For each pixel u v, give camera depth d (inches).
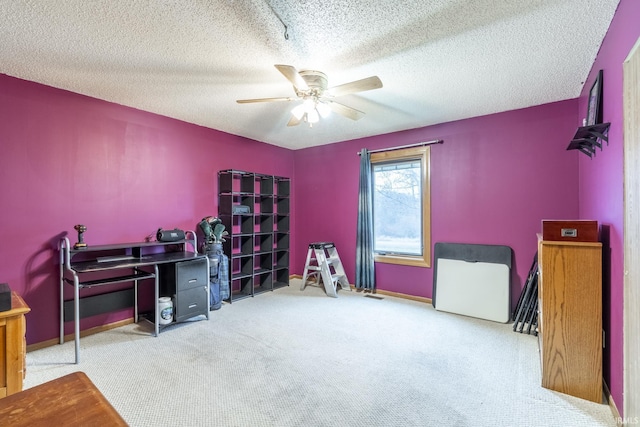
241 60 93.2
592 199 101.3
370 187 181.8
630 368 61.6
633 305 60.3
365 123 158.2
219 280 156.3
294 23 74.6
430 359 100.9
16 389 70.6
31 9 69.3
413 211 171.2
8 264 105.3
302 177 218.7
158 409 75.2
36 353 105.7
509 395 81.0
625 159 64.1
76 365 97.1
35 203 110.7
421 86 111.9
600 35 79.4
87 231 123.0
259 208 198.8
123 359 101.2
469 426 69.4
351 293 181.9
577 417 72.1
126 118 134.0
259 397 80.3
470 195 149.3
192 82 109.3
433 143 159.8
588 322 78.5
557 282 81.5
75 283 101.3
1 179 103.9
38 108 110.7
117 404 77.1
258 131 174.9
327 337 118.5
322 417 72.5
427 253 162.4
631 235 61.3
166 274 136.5
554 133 128.5
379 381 87.9
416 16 71.8
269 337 118.6
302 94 98.9
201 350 107.6
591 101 96.4
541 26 75.7
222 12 70.4
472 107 134.4
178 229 144.8
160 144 146.0
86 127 122.4
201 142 163.6
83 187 122.0
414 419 71.7
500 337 118.6
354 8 68.8
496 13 70.9
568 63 94.4
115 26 76.0
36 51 88.4
